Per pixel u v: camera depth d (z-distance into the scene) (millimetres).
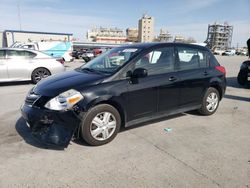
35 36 47344
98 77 3900
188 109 5035
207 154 3617
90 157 3477
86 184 2848
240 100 7230
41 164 3271
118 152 3645
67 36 49375
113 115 3910
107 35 134250
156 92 4352
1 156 3467
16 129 4465
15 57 9008
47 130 3574
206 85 5215
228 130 4625
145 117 4332
